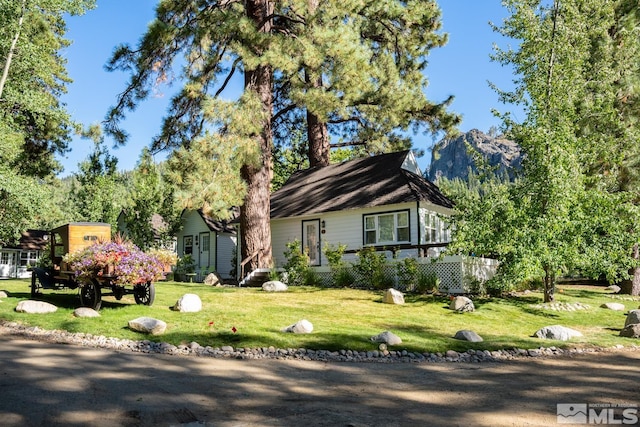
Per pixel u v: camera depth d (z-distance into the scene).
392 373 7.41
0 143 21.50
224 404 5.48
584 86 17.73
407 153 25.23
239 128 19.66
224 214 19.23
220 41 21.59
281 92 31.00
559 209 14.59
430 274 17.83
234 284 26.00
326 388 6.38
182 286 19.41
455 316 12.94
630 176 19.67
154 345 8.65
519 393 6.19
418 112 28.62
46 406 5.13
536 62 16.48
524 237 14.29
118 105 22.61
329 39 20.44
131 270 10.98
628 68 20.50
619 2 21.17
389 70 27.44
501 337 10.59
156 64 21.86
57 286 13.54
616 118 17.92
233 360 7.90
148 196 30.61
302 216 24.42
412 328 11.09
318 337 9.53
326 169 28.58
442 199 24.73
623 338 11.02
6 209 23.81
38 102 22.33
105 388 5.90
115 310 11.47
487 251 14.99
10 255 42.34
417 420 4.98
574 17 16.50
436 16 29.03
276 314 11.94
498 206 14.91
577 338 10.71
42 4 21.31
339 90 21.77
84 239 12.82
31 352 7.71
